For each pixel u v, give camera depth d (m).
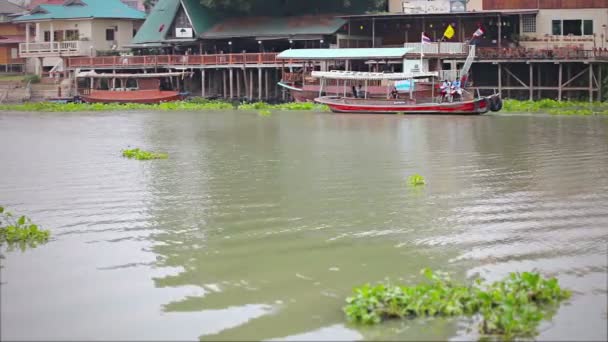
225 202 19.11
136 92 58.50
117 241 15.52
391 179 22.16
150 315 11.60
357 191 20.34
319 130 36.50
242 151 29.00
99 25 67.69
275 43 61.50
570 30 51.31
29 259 14.27
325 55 49.22
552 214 17.36
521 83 49.47
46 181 22.47
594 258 13.92
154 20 63.94
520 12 50.22
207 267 13.80
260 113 47.31
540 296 11.83
